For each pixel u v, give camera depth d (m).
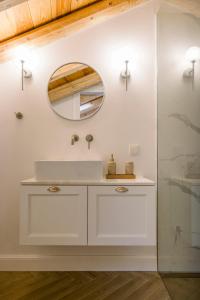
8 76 2.14
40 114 2.15
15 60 2.14
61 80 2.16
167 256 1.82
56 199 1.73
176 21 1.72
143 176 2.14
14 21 1.84
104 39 2.16
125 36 2.16
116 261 2.07
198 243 1.29
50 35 2.09
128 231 1.72
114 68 2.16
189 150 1.44
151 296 1.67
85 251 2.09
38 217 1.73
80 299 1.63
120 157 2.15
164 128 1.95
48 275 1.98
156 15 2.16
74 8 1.98
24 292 1.72
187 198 1.45
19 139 2.14
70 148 2.15
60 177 1.81
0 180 2.13
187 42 1.53
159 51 2.09
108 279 1.92
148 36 2.14
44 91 2.15
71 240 1.72
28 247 2.11
